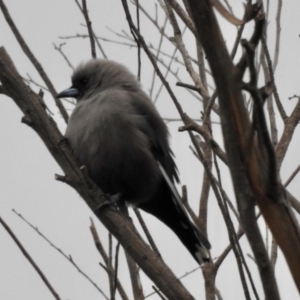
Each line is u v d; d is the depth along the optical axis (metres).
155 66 7.04
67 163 7.38
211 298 7.30
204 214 8.21
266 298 4.62
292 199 7.49
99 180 10.47
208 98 7.90
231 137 4.64
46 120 7.36
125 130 10.28
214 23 4.47
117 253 6.90
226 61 4.55
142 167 10.41
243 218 4.66
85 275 7.80
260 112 4.47
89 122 10.18
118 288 7.61
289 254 4.69
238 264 6.24
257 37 4.45
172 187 9.97
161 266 6.30
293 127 7.03
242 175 4.65
